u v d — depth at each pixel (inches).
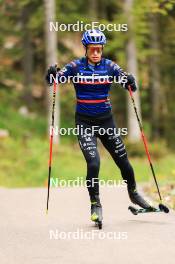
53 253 449.4
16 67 2608.3
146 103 2388.0
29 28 2160.4
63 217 609.9
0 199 752.3
